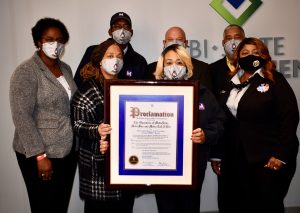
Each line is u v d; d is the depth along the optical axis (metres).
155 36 2.71
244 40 1.97
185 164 1.58
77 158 2.02
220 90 2.34
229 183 2.09
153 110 1.55
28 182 1.86
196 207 1.82
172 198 1.77
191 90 1.54
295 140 1.91
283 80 1.90
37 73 1.75
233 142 2.00
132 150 1.57
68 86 1.92
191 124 1.56
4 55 2.61
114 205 1.72
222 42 2.59
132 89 1.54
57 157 1.79
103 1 2.65
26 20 2.60
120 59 1.66
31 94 1.71
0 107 2.64
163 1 2.68
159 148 1.57
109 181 1.57
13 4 2.58
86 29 2.65
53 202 1.89
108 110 1.53
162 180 1.59
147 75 2.28
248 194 1.97
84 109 1.61
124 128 1.56
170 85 1.53
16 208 2.74
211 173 2.85
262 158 1.88
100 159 1.62
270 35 2.79
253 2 2.74
